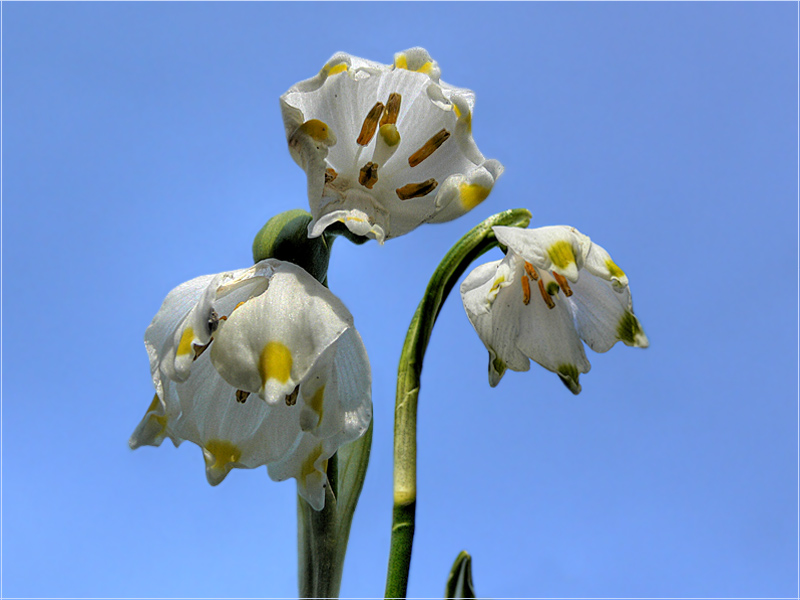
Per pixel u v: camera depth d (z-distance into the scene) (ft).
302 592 1.03
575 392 1.03
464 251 1.06
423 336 1.05
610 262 1.01
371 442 1.05
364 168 0.99
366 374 0.98
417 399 1.05
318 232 0.97
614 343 1.03
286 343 0.97
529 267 1.02
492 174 1.01
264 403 0.99
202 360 0.99
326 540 1.03
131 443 0.98
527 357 1.03
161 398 0.98
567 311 1.03
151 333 0.98
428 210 1.00
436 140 1.00
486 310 1.01
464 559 1.03
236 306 0.98
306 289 0.98
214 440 0.99
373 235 0.98
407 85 0.99
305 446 0.99
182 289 0.99
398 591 1.02
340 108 0.99
